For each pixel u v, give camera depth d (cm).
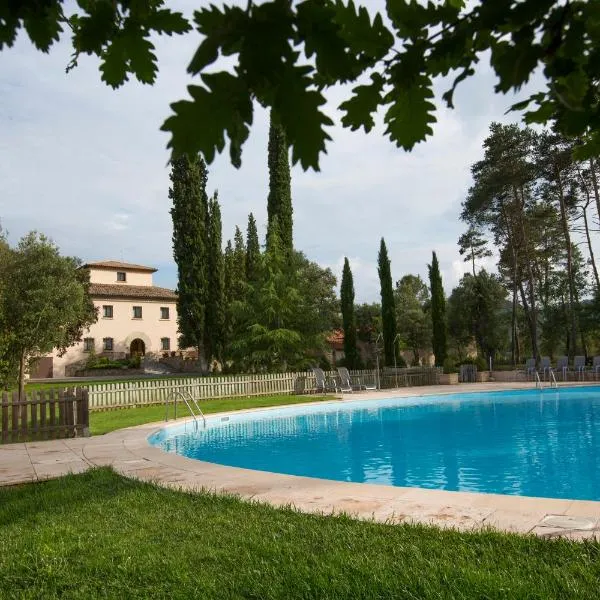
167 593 363
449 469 1039
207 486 686
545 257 4103
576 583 329
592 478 919
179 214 3331
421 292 6350
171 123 103
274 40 100
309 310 3344
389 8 129
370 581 353
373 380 2891
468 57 142
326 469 1084
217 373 3406
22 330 2477
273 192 3375
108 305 4756
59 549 449
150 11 154
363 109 149
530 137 3244
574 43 118
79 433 1237
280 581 366
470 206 3828
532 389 2538
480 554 397
